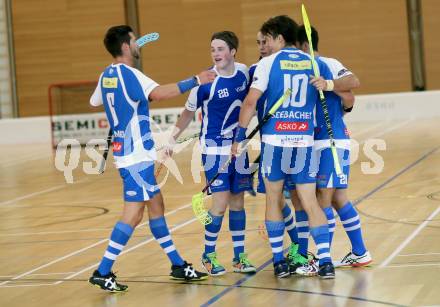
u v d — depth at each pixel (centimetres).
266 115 1533
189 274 1584
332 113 1595
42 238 2178
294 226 1655
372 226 2005
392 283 1456
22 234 2261
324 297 1396
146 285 1580
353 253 1614
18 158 4453
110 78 1544
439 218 2048
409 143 3753
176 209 2483
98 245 2025
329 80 1537
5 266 1852
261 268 1664
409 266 1577
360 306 1321
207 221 1588
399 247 1755
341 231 1959
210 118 1627
